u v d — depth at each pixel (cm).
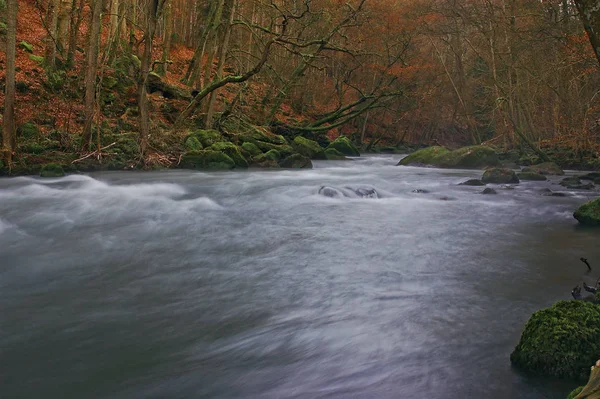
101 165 1636
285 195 1270
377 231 852
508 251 714
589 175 1750
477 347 390
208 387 339
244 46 3469
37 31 2725
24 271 616
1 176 1423
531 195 1335
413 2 3181
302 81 3828
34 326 446
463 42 4038
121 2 2733
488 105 3622
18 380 351
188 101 2514
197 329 436
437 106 4312
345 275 588
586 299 451
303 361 373
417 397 319
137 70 2441
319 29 3212
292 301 501
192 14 4259
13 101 1445
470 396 319
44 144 1627
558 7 2211
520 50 2573
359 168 2202
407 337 409
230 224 906
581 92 2258
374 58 3647
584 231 870
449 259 665
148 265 641
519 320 446
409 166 2378
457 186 1530
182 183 1440
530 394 320
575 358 338
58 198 1127
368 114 4091
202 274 600
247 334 423
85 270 621
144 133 1759
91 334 427
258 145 2294
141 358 383
